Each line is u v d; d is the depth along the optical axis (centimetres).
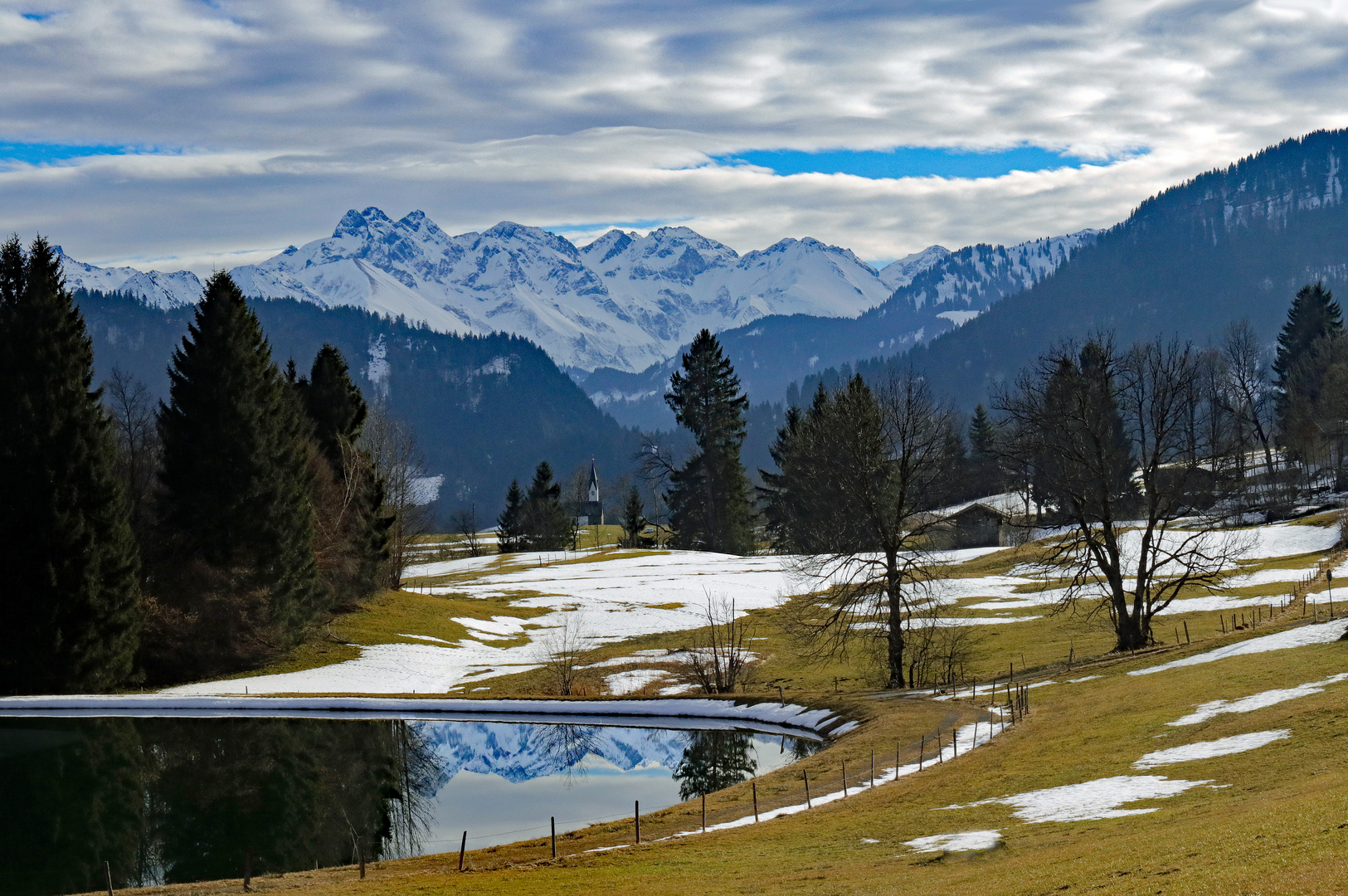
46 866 3600
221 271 7288
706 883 2284
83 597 6281
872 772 3631
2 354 6359
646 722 5738
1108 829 2247
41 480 6247
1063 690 4606
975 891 1814
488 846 3538
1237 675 3834
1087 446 5738
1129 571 8781
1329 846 1524
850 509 6075
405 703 6125
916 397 5731
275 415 7556
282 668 7069
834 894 2000
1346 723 2742
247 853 2848
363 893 2534
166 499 7300
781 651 7394
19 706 6003
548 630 8769
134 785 4688
